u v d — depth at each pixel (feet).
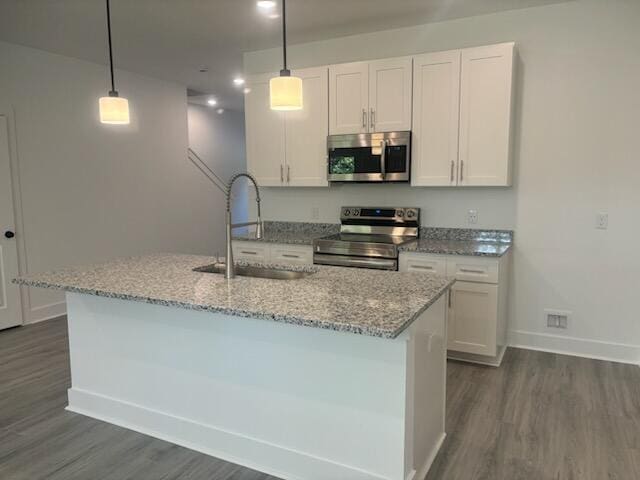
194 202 21.98
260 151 14.87
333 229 15.08
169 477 7.29
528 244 12.44
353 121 13.29
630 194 11.33
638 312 11.50
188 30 13.29
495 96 11.53
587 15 11.33
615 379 10.61
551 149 11.96
